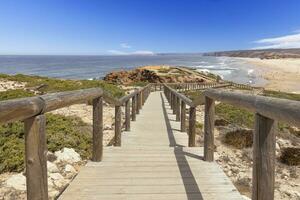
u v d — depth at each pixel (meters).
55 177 4.79
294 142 9.75
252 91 33.34
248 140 8.60
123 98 6.79
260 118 2.29
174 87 30.55
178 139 7.03
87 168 4.39
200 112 14.74
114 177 4.01
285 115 1.83
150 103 16.58
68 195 3.41
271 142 2.25
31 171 2.29
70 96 3.09
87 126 8.30
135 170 4.30
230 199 3.30
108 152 5.35
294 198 5.36
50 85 19.00
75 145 6.47
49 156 5.63
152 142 6.66
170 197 3.37
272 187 2.26
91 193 3.47
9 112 1.83
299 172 7.04
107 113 12.04
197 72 51.91
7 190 4.30
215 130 10.05
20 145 5.80
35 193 2.29
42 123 2.35
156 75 42.62
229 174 6.20
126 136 7.36
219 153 7.79
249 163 7.19
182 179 3.93
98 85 20.06
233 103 3.08
